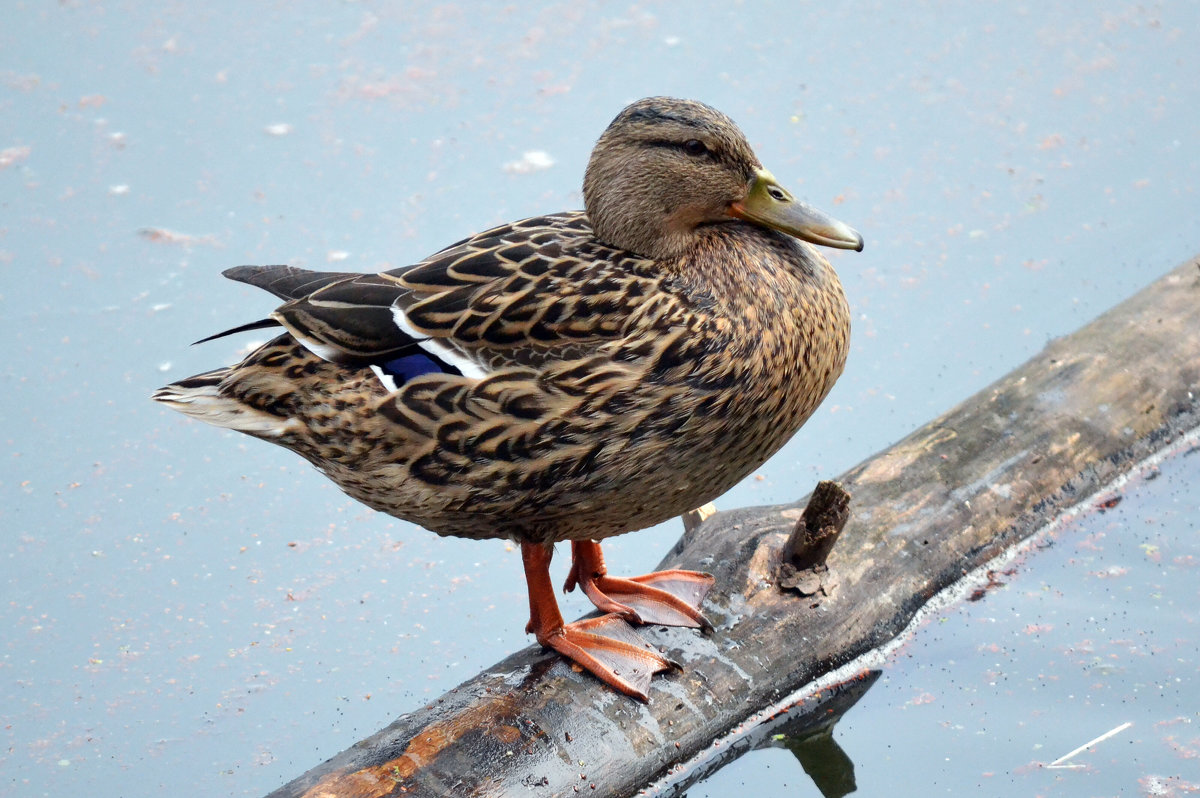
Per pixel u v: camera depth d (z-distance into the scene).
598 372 7.48
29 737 9.05
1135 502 10.09
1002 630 9.17
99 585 10.24
